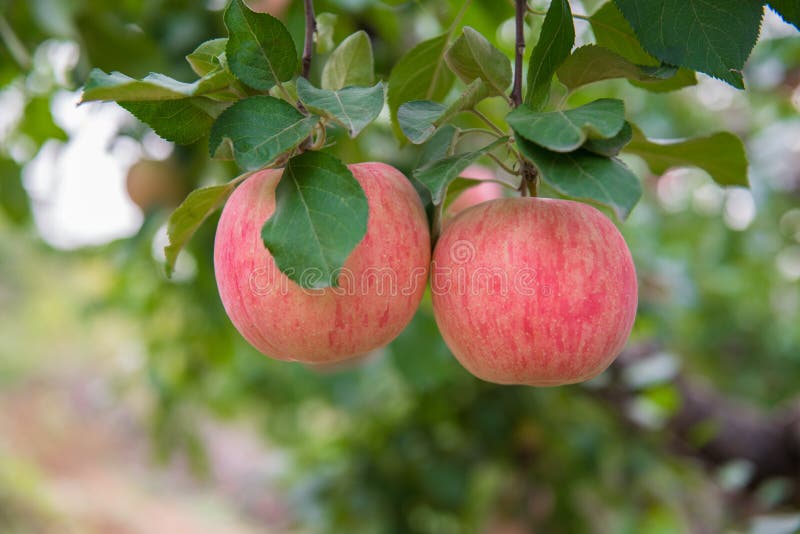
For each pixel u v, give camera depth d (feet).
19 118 3.65
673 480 4.61
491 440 4.50
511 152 2.17
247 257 2.05
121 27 3.10
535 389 4.45
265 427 6.09
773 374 6.57
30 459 13.10
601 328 2.06
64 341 17.01
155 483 12.61
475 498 4.92
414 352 3.35
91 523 10.32
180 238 2.17
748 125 5.49
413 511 4.77
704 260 5.96
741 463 3.33
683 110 5.52
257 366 5.32
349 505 4.80
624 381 3.54
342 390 4.27
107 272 5.23
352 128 1.93
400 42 3.45
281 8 2.90
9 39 2.97
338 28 2.93
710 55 2.05
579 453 4.45
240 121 1.96
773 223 5.68
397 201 2.07
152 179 3.58
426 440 4.67
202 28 3.25
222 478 11.75
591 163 1.93
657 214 5.45
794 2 2.04
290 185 1.98
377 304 2.05
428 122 2.03
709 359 6.35
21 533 8.95
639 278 4.12
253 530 10.50
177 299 4.66
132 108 2.02
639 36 2.06
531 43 3.09
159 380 4.96
